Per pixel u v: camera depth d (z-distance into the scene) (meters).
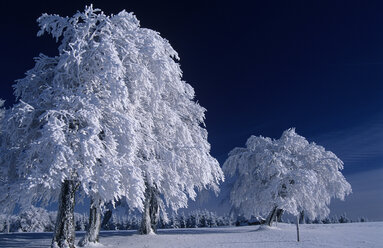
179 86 18.97
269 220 29.47
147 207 23.73
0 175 16.27
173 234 24.45
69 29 16.25
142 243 18.52
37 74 16.59
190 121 23.97
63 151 11.67
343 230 26.20
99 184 12.66
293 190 27.28
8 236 25.23
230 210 34.66
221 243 18.14
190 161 18.11
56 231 14.38
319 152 32.78
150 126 17.09
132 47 15.52
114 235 23.97
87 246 17.20
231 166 33.53
